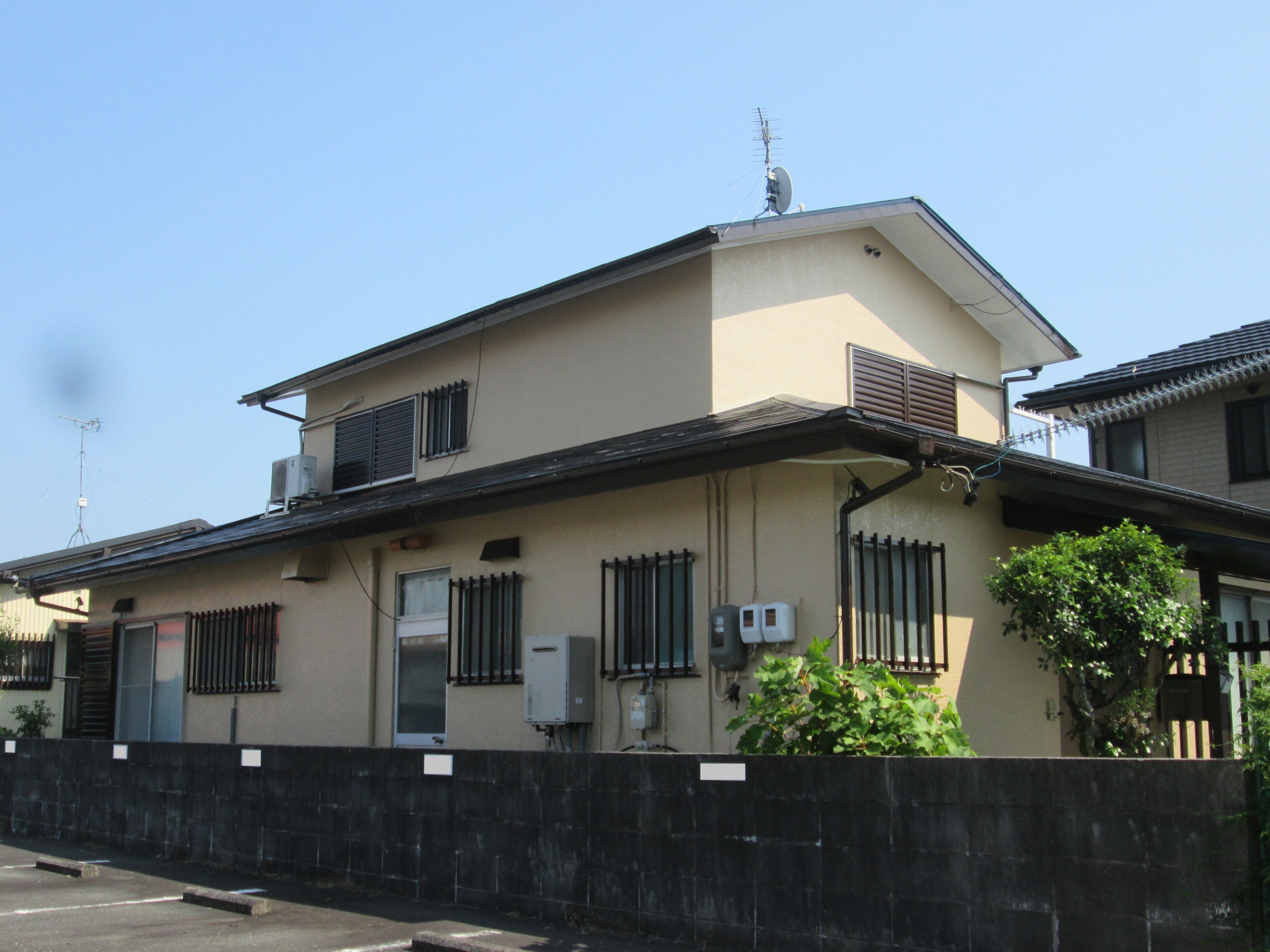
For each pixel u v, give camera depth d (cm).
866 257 1268
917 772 603
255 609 1461
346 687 1311
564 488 975
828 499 867
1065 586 819
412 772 866
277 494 1627
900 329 1294
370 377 1554
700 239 1097
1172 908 512
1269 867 484
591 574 1047
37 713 2292
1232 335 2006
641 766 722
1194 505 1052
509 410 1326
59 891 916
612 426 1195
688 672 944
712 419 1052
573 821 754
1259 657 1123
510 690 1110
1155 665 1097
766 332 1152
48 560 2584
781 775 655
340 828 917
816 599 862
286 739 1382
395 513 1126
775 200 1336
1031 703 998
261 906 806
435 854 840
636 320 1190
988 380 1404
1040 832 557
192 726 1538
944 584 931
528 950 673
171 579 1628
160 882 953
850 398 1219
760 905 655
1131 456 1978
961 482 959
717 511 945
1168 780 520
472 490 1034
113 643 1711
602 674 1016
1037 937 552
